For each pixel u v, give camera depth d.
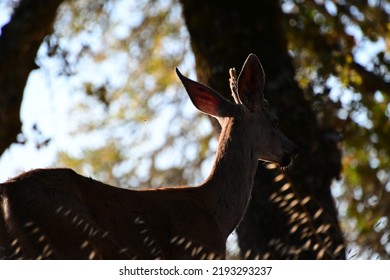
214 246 12.16
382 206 16.62
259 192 15.52
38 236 10.51
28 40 16.50
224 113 13.02
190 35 17.22
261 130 13.05
